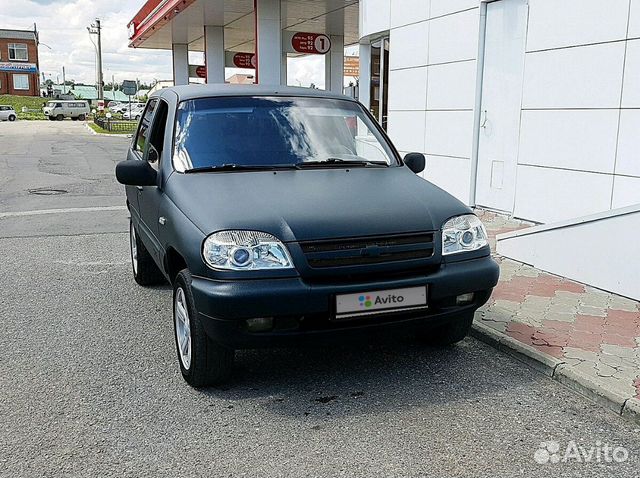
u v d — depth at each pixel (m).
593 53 7.37
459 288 3.96
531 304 5.48
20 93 79.25
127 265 7.37
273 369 4.37
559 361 4.25
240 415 3.72
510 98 8.84
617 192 7.22
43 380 4.20
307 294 3.60
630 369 4.14
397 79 11.60
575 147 7.72
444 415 3.72
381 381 4.18
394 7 11.54
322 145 4.98
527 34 8.31
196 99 5.11
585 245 5.98
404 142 11.52
